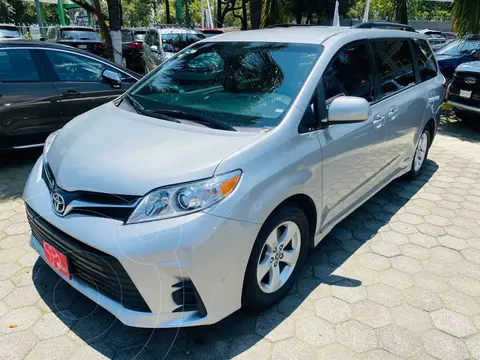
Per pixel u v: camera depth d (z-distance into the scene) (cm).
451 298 275
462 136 711
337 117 261
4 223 355
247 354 224
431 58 478
